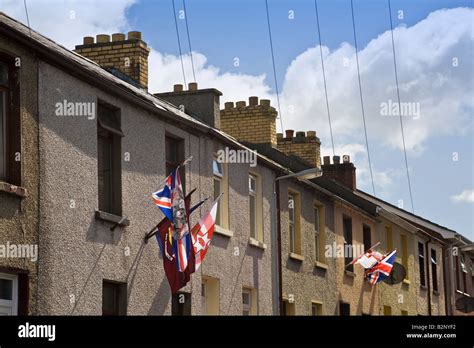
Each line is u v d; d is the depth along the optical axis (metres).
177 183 19.41
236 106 31.62
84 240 18.03
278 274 27.92
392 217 38.97
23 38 16.39
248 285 25.70
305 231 30.41
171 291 20.16
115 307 19.36
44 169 16.91
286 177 28.06
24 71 16.59
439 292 46.47
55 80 17.39
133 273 19.75
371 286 36.69
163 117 21.50
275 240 27.81
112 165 19.64
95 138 18.59
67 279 17.38
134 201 20.00
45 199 16.86
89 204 18.23
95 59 23.36
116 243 19.17
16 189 15.98
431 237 44.72
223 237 24.33
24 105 16.53
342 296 33.34
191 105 25.69
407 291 41.16
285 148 35.84
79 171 17.95
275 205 28.05
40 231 16.66
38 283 16.53
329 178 40.38
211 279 23.78
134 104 20.23
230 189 24.92
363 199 37.34
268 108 31.28
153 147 20.98
